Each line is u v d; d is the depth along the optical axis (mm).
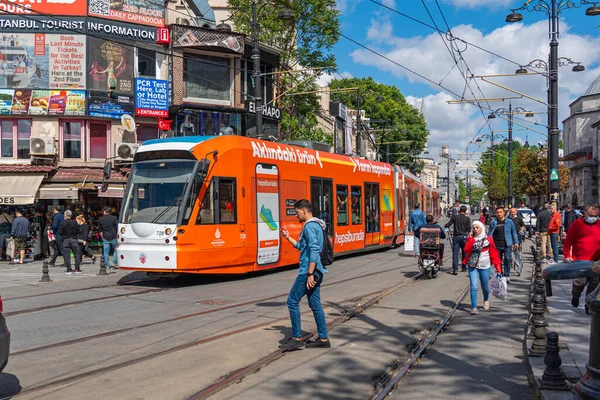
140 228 13820
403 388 6344
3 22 22844
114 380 6406
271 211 16188
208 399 5805
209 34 26281
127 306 11312
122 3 24266
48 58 23141
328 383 6395
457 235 17000
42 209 23016
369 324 9656
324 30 33156
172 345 8047
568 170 47656
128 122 23547
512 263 19375
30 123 23281
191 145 14211
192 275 16375
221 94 27734
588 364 4520
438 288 14062
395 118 68062
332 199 19781
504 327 9555
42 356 7516
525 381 6570
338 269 18000
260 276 16250
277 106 31734
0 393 5965
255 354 7508
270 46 30516
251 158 15414
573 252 10688
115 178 22828
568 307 10742
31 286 14281
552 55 22578
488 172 66500
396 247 27797
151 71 25297
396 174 26844
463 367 7184
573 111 52844
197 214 13828
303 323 9578
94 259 21125
